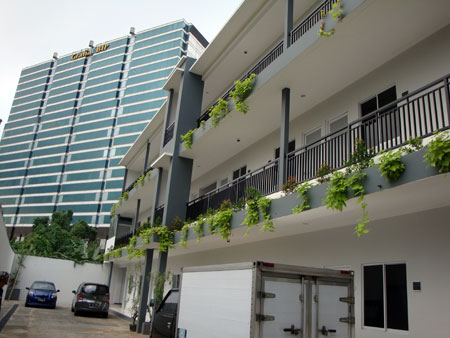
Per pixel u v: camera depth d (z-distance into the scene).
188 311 7.50
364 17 8.01
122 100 92.06
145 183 21.20
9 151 105.12
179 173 16.03
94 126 93.94
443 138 5.45
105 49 100.31
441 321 6.94
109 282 30.44
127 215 31.84
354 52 9.17
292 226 9.96
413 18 7.98
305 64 9.70
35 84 110.56
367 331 8.40
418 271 7.54
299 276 5.90
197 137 14.85
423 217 7.64
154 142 23.88
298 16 12.81
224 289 6.29
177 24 91.50
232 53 15.23
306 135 12.25
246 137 14.41
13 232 94.94
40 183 96.44
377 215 8.18
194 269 7.55
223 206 11.75
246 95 11.46
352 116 10.43
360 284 8.84
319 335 5.79
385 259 8.30
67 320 17.61
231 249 14.82
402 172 5.96
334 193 7.06
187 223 14.29
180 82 17.89
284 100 10.62
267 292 5.61
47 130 101.81
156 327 9.44
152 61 91.00
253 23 13.54
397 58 9.25
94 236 71.94
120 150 88.56
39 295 22.31
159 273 14.91
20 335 12.10
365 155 6.97
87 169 91.19
